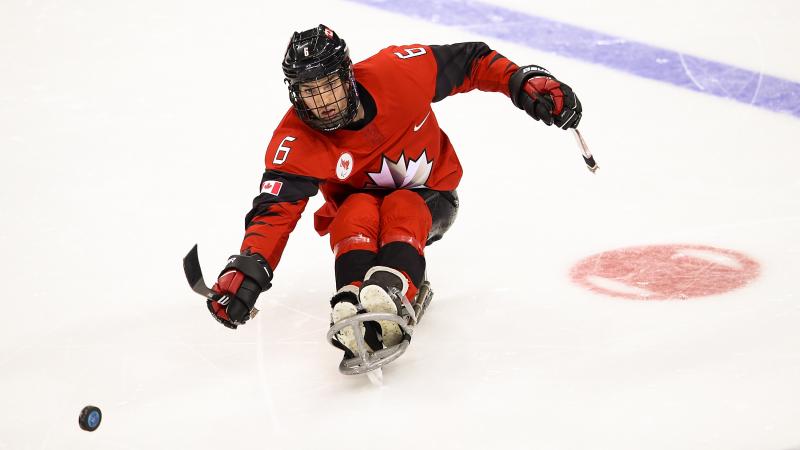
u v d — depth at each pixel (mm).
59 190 17938
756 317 12336
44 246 16125
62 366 12914
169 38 24531
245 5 26062
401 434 10695
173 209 17141
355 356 11469
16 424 11758
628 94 19984
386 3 25391
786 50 20891
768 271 13469
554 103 12273
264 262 11164
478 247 15102
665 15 23141
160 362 12867
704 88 19859
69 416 11844
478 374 11695
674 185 16438
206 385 12250
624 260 14203
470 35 23203
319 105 11273
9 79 22688
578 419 10562
